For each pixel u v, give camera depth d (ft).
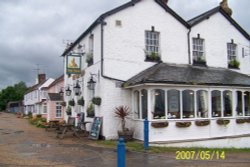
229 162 32.17
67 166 29.35
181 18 58.44
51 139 51.24
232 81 52.70
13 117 146.61
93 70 55.52
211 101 50.16
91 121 56.03
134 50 53.57
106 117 49.88
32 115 143.54
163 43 56.59
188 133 47.57
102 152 37.68
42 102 128.88
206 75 53.16
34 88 167.02
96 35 54.44
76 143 46.16
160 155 36.19
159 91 46.47
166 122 45.73
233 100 52.31
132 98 51.01
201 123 48.47
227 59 64.13
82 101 61.31
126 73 52.47
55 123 73.97
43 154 36.19
